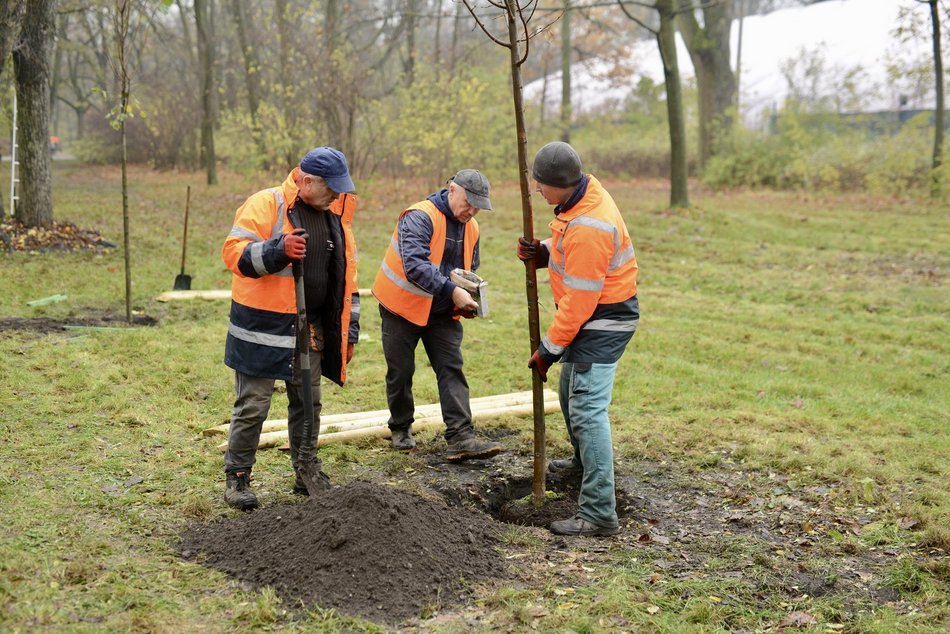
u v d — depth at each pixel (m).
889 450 5.55
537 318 4.29
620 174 28.94
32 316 8.30
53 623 3.00
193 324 8.33
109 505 4.14
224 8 35.03
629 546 4.07
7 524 3.81
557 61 38.28
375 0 30.67
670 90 17.38
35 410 5.54
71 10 17.61
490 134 20.61
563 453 5.41
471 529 4.01
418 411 6.05
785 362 7.96
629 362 7.77
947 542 4.06
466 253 5.25
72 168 35.06
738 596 3.56
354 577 3.42
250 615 3.18
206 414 5.79
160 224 15.55
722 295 11.24
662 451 5.49
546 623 3.24
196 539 3.88
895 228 16.05
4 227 11.88
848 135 22.84
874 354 8.33
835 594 3.62
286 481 4.69
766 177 23.97
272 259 3.90
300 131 19.31
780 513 4.51
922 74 20.67
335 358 4.46
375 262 12.70
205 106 24.97
